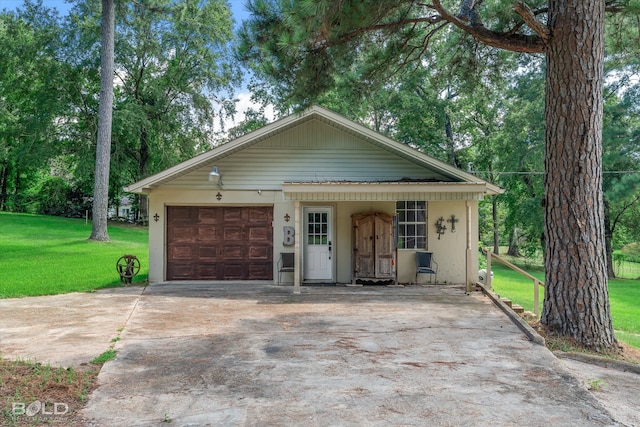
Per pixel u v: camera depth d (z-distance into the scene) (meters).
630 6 8.55
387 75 11.05
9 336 7.45
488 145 30.48
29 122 27.45
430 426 4.29
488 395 5.09
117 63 29.11
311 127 13.80
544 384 5.46
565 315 7.77
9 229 25.45
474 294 11.76
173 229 13.93
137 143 31.55
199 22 28.47
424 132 30.08
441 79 12.27
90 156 28.80
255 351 6.70
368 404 4.79
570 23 7.78
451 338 7.51
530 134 24.86
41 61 27.22
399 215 13.71
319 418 4.45
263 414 4.53
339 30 9.02
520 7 7.97
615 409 4.86
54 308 9.78
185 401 4.84
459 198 12.07
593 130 7.79
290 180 13.77
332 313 9.39
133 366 5.96
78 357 6.30
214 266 13.97
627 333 11.25
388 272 13.09
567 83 7.82
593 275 7.70
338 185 11.94
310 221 13.80
